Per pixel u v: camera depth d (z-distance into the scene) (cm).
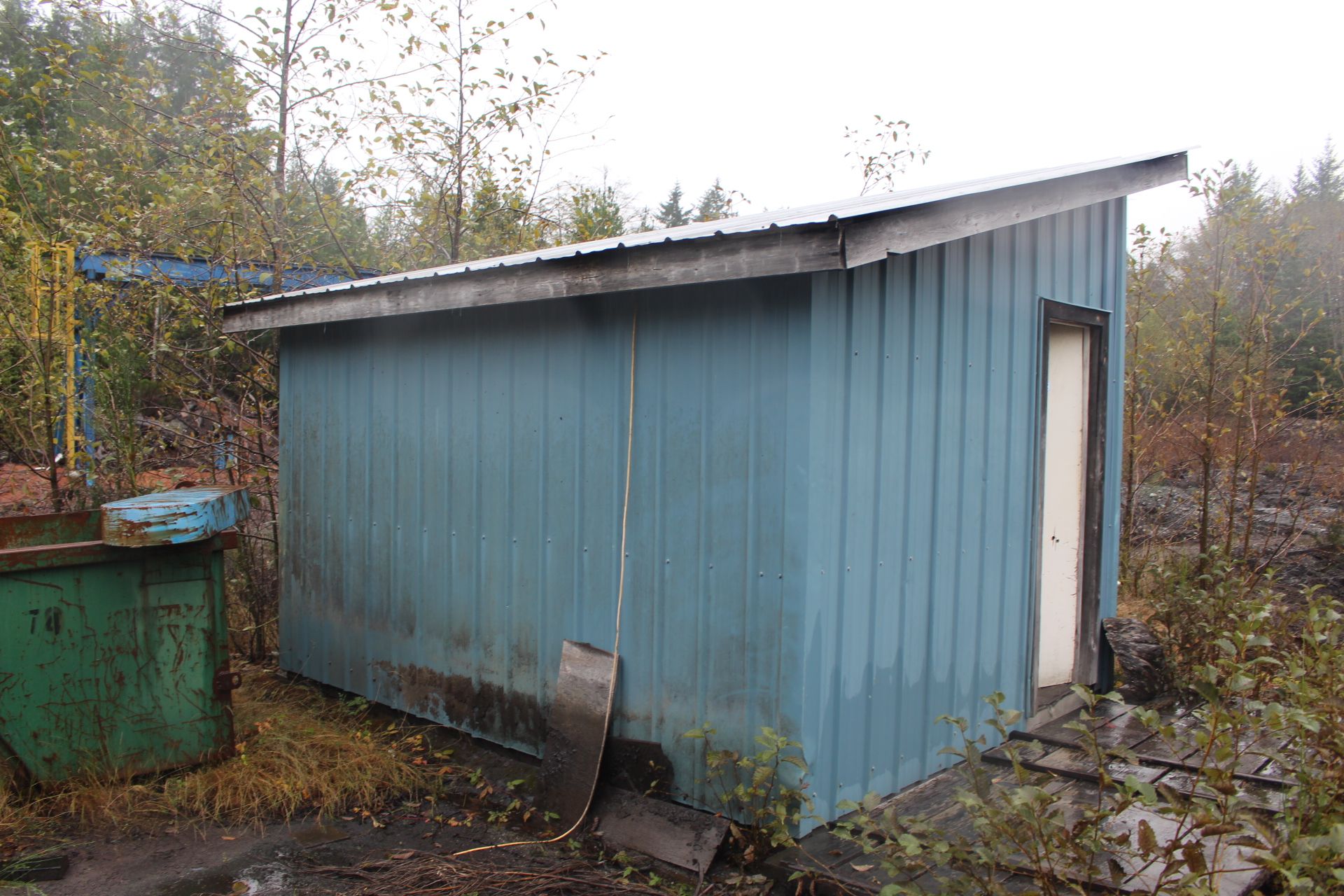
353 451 530
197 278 749
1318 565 791
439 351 477
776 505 339
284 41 889
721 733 357
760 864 329
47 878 332
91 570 387
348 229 933
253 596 624
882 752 370
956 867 254
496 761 444
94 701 389
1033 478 461
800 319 329
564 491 418
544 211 1070
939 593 399
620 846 360
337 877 341
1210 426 739
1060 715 482
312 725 477
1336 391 830
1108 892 280
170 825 379
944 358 398
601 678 393
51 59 751
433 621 482
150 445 689
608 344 400
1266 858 225
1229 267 764
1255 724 294
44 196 761
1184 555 668
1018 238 445
